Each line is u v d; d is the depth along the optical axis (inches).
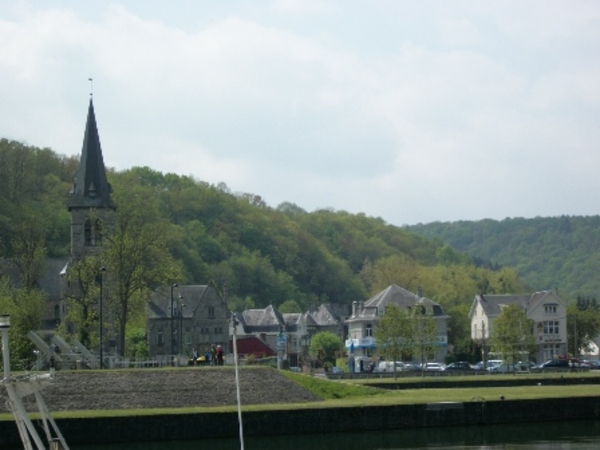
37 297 6171.3
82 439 3875.5
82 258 7096.5
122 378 4532.5
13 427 3750.0
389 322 7126.0
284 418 4116.6
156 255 6643.7
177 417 3998.5
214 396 4539.9
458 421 4340.6
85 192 7421.3
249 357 6520.7
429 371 6786.4
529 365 7667.3
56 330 7027.6
